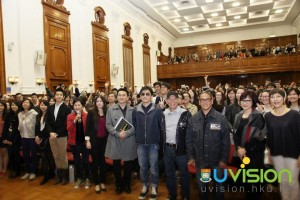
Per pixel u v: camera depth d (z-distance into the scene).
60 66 7.26
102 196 3.58
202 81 16.28
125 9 11.16
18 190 3.83
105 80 9.49
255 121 2.73
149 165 3.56
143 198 3.44
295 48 14.19
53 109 4.11
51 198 3.53
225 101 4.68
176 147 3.07
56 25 7.11
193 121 2.79
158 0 11.66
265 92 3.77
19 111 4.53
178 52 19.09
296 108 3.59
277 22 15.97
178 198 3.46
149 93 3.40
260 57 14.20
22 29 6.02
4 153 4.65
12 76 5.76
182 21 15.05
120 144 3.60
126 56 11.29
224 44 18.00
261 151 2.73
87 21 8.54
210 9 13.21
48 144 4.18
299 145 2.51
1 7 5.53
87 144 3.68
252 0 12.17
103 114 3.87
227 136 2.63
